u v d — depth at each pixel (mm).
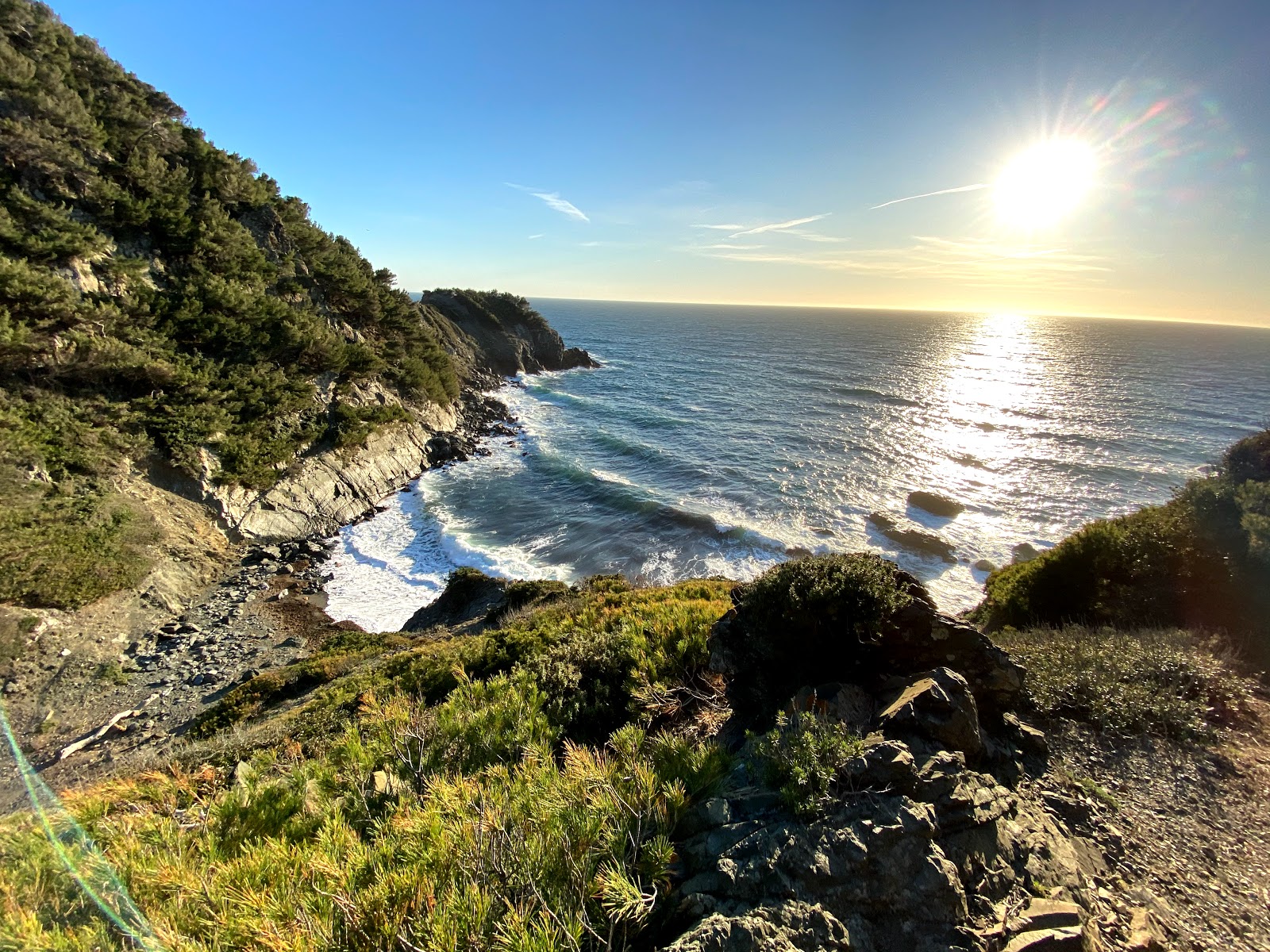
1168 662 7738
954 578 26594
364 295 50375
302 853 4098
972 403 65688
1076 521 32750
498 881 3531
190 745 12445
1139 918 3764
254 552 28781
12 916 3324
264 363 34906
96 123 33656
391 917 3336
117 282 29875
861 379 83562
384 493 38531
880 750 4281
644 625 9539
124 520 23562
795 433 53281
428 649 13188
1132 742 6191
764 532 31312
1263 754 6078
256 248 40250
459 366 72375
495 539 31531
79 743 15500
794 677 6191
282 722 11305
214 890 3666
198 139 41656
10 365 23406
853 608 5969
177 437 27719
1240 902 4129
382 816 4934
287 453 32938
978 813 4047
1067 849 4230
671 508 34594
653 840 3754
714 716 6816
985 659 5938
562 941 3100
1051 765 5715
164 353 29406
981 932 3270
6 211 25500
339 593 25984
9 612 18359
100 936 3230
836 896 3311
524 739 6055
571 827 3951
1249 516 11633
